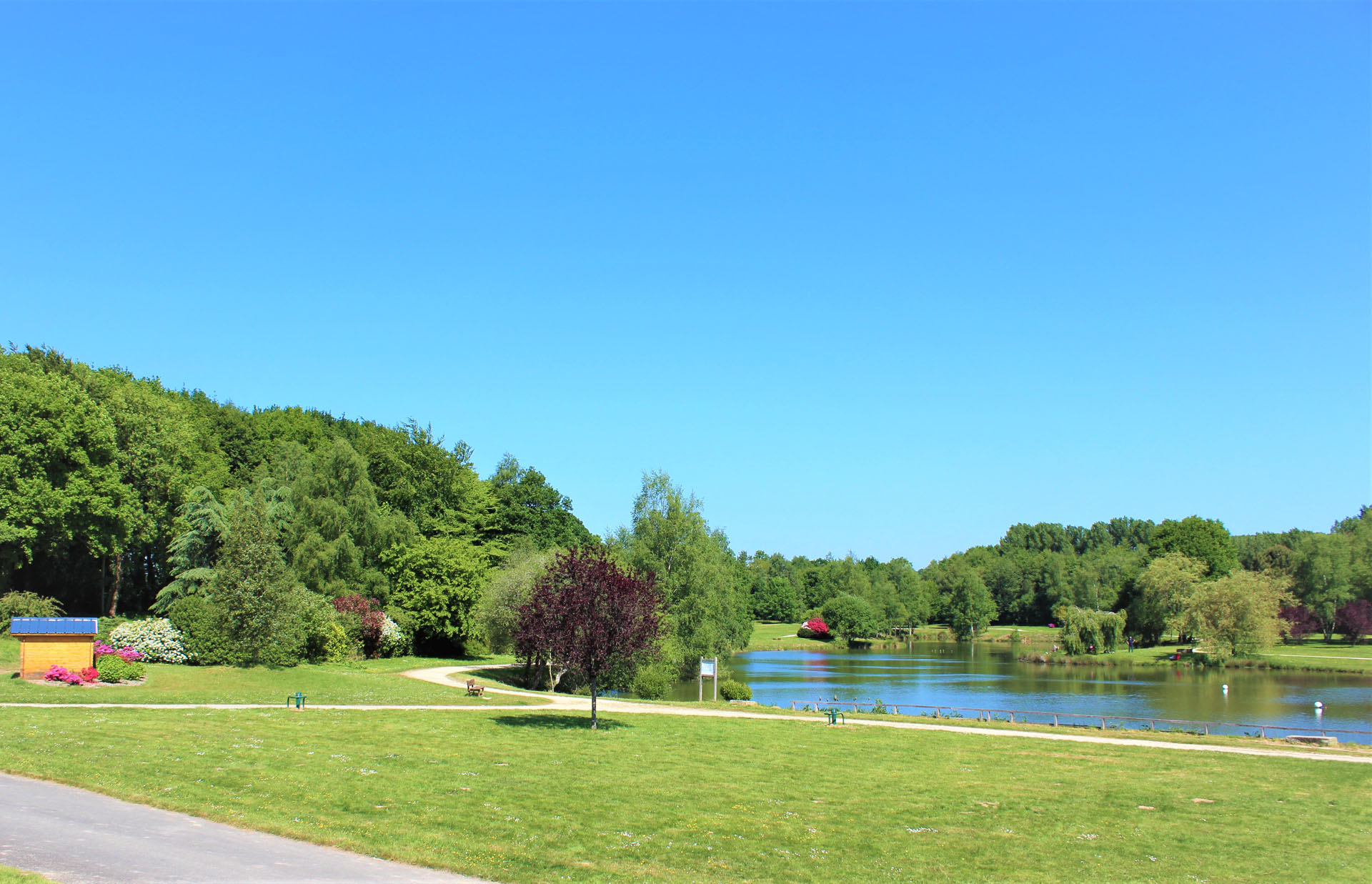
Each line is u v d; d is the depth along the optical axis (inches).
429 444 3801.7
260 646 1948.8
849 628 6043.3
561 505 4306.1
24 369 2603.3
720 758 1173.7
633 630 1419.8
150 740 1047.0
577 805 852.6
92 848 602.5
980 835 837.8
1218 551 5300.2
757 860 710.5
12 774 835.4
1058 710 2497.5
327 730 1229.1
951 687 3166.8
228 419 3890.3
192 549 2610.7
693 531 2765.7
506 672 2568.9
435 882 591.5
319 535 2815.0
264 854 617.6
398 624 2797.7
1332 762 1293.1
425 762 1021.8
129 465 2807.6
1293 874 752.3
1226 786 1108.5
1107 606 6294.3
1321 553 4763.8
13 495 2289.6
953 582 6732.3
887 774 1114.1
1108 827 886.4
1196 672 3791.8
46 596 2842.0
